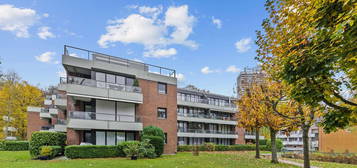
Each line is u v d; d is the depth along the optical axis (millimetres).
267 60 7016
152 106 23219
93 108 19922
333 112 4984
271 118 14047
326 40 4328
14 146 25562
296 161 20562
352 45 3871
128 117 21594
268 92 11320
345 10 4008
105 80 20938
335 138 32688
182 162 15680
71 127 17844
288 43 5430
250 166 14672
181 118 37969
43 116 31094
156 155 19547
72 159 16406
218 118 43844
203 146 34469
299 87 5109
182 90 41719
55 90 34594
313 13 4609
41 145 17609
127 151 17422
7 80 34281
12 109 34719
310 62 4516
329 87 4727
